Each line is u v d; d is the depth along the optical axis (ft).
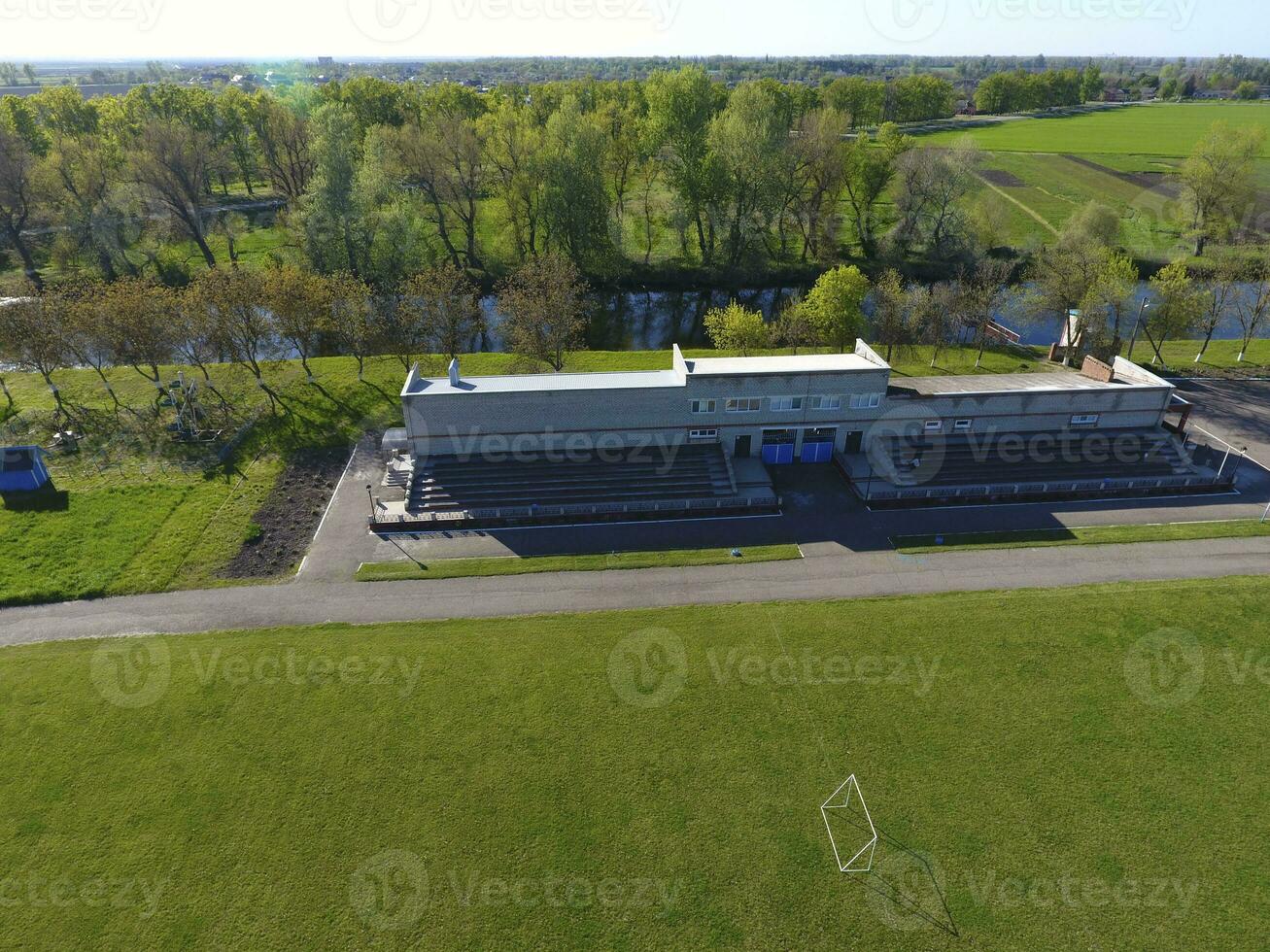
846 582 147.64
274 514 168.25
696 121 345.10
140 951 88.74
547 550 156.66
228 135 429.38
